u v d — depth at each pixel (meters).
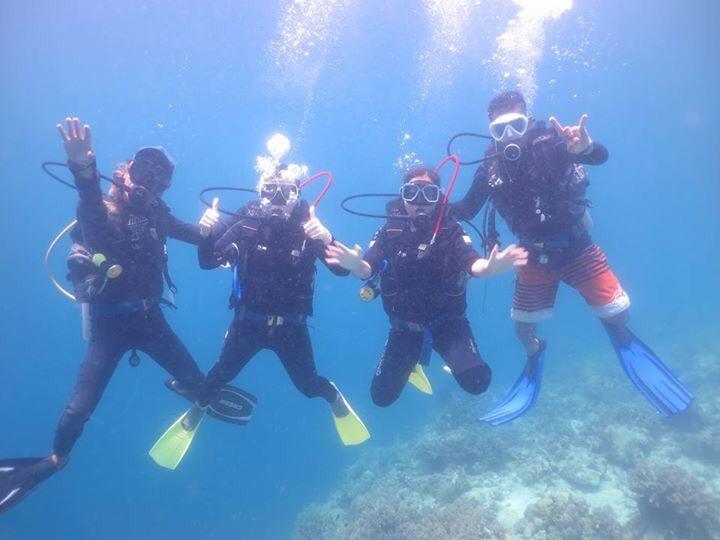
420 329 5.11
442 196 4.91
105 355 5.42
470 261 4.51
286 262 5.24
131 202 5.22
